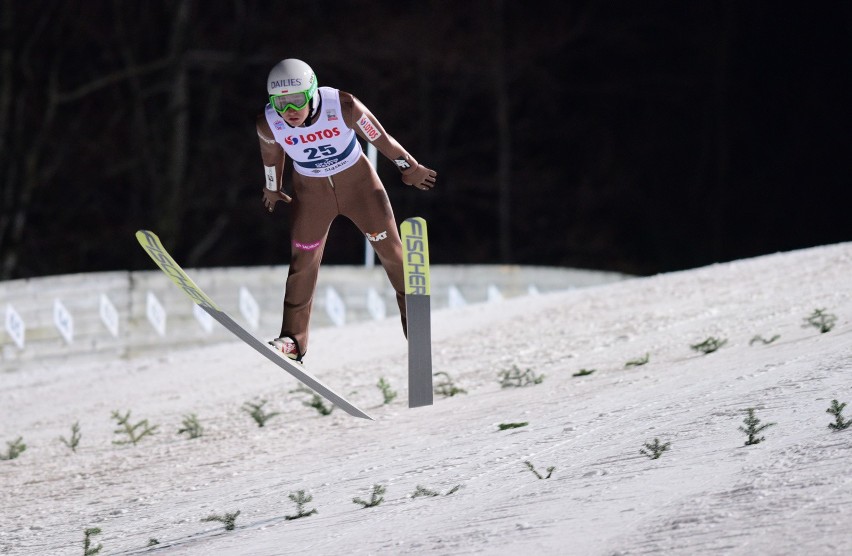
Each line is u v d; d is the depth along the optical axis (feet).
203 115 349.61
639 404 70.64
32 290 170.19
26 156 325.42
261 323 193.36
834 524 42.88
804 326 88.02
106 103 340.59
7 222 315.78
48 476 88.02
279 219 354.33
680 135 395.96
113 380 142.92
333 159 69.46
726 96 388.78
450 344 124.88
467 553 48.06
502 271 219.41
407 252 67.36
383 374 110.63
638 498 50.67
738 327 96.84
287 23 351.46
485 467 62.64
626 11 385.70
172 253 334.03
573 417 71.10
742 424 59.11
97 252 343.67
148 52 346.74
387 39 353.72
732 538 43.86
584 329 116.88
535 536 48.49
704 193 396.98
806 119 393.70
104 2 335.88
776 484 48.26
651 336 103.24
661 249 396.78
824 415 57.11
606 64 390.21
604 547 45.65
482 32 369.09
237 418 99.35
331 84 363.56
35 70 332.60
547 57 387.34
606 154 389.60
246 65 353.92
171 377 136.56
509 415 76.64
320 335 157.17
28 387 149.18
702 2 387.34
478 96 389.60
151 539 61.36
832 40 391.86
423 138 372.99
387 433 80.02
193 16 340.80
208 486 74.08
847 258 131.13
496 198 386.52
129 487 78.74
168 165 333.42
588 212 392.27
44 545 65.82
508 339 120.57
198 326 187.21
